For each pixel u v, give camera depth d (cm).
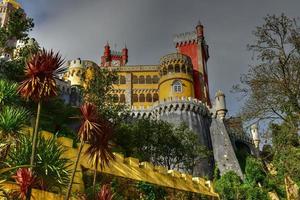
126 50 10788
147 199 2833
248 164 6506
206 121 7644
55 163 1527
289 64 2411
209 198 3809
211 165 6950
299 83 2355
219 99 7862
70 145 2541
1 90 1894
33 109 2859
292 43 2456
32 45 3167
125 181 2747
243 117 2495
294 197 2459
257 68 2512
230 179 6091
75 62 7650
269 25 2519
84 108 1656
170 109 7406
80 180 2386
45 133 2367
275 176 2716
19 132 1705
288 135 2303
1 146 1560
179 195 3316
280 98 2395
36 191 1775
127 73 9075
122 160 2933
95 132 1659
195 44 9838
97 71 4447
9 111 1708
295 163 2284
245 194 5519
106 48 10775
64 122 3881
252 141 8581
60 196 1775
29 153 1524
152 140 4741
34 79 1520
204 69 9538
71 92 6325
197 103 7550
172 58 8294
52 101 3644
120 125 4288
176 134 4988
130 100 8681
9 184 1571
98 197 1728
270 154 2511
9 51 3244
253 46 2547
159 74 8500
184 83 8038
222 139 7356
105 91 4234
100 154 1692
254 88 2481
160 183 3219
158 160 4812
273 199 5503
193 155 4997
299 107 2336
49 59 1554
